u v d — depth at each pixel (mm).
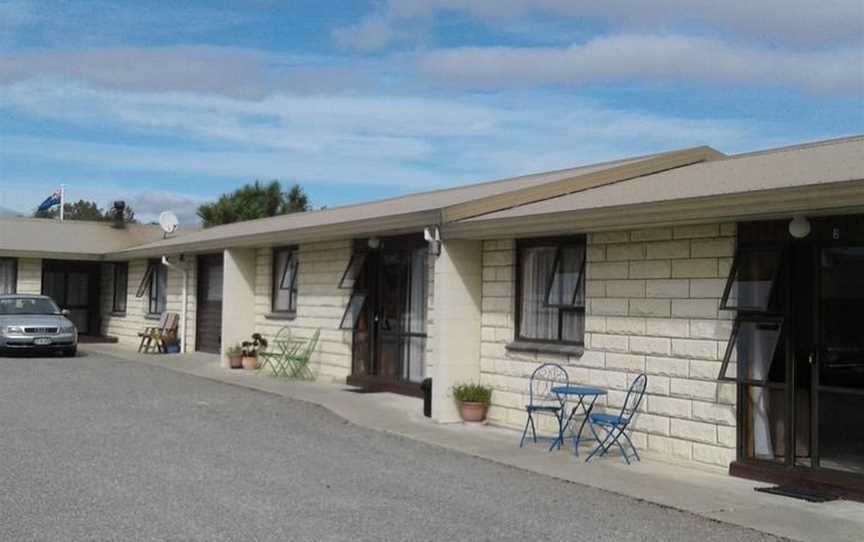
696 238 9375
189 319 22406
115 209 29703
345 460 9281
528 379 11500
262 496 7480
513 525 6863
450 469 9031
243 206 36344
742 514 7348
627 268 10156
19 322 20031
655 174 12953
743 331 8891
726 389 9023
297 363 17250
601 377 10422
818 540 6617
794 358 8492
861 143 10883
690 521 7160
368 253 15625
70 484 7738
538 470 9039
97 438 10062
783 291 8570
